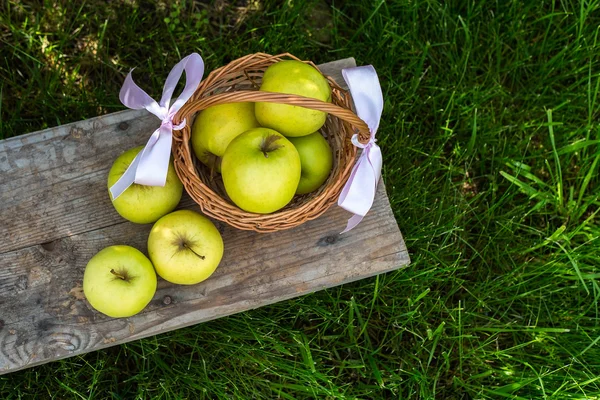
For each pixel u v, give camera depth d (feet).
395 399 3.62
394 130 3.90
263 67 3.08
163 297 3.06
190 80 2.81
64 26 3.92
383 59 4.05
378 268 3.16
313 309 3.56
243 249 3.14
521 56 4.06
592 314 3.73
